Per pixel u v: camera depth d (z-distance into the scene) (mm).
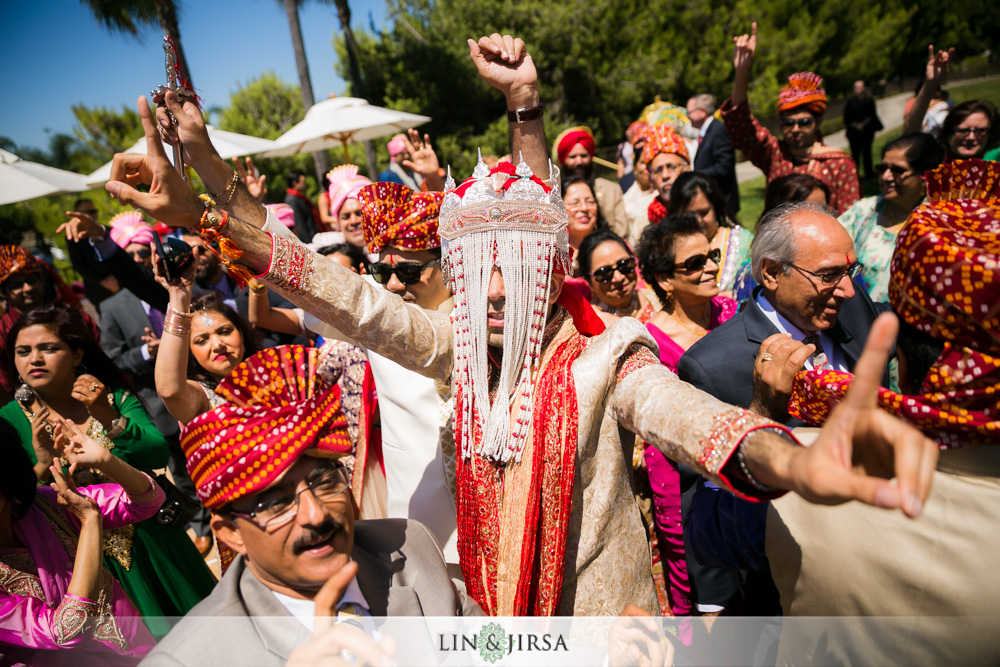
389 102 18406
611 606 1756
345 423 1452
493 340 1794
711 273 3213
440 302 2668
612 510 1761
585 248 3809
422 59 18609
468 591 1818
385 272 2594
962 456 1461
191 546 2971
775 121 21922
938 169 1687
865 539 1538
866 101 14336
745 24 23219
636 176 6961
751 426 1336
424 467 2281
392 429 2350
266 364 1413
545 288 1769
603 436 1745
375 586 1575
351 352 2678
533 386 1748
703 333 3398
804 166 5551
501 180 1774
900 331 2500
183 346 2416
